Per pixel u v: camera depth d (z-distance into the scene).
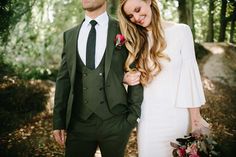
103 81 2.52
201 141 2.29
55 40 6.80
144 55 2.60
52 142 4.65
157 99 2.63
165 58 2.57
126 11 2.57
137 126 2.79
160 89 2.62
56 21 6.81
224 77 6.16
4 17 5.73
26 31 6.30
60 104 2.69
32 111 5.42
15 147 4.46
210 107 5.55
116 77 2.52
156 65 2.56
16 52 6.28
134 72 2.54
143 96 2.67
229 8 7.24
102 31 2.56
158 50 2.56
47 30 6.68
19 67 6.30
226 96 5.72
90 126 2.56
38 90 5.93
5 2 5.68
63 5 6.84
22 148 4.45
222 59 6.66
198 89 2.59
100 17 2.56
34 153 4.39
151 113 2.65
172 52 2.60
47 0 6.52
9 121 5.07
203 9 8.33
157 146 2.67
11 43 6.19
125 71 2.59
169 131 2.64
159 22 2.59
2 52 6.09
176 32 2.62
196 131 2.37
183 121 2.64
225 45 7.17
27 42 6.35
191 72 2.58
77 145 2.63
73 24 7.04
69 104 2.57
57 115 2.69
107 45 2.51
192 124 2.61
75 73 2.54
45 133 4.86
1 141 4.61
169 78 2.61
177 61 2.61
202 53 6.98
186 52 2.60
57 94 2.69
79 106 2.58
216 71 6.36
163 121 2.63
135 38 2.60
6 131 4.86
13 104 5.47
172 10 7.83
